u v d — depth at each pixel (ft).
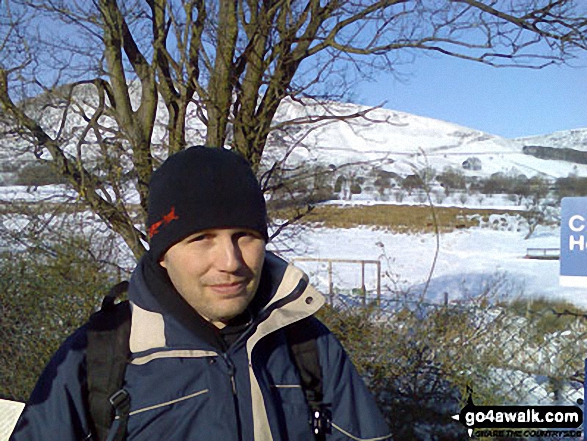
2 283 12.98
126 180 12.20
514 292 23.36
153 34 12.28
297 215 12.96
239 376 4.33
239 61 11.82
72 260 12.96
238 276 4.27
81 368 4.17
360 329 12.28
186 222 4.16
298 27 11.68
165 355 4.23
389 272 23.84
